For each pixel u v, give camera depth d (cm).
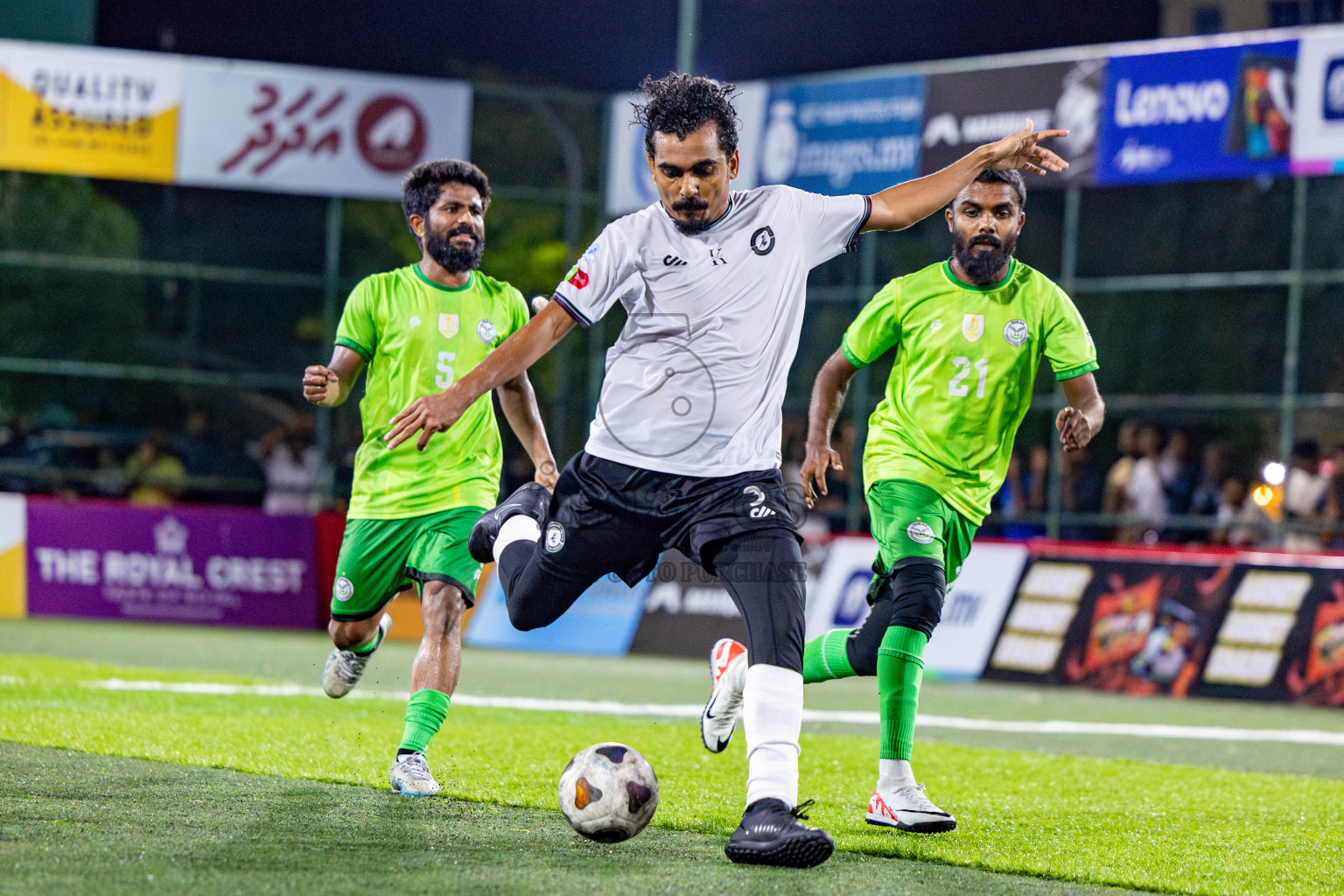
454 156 5012
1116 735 2689
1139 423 6019
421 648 1667
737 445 1287
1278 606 3547
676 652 4166
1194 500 4684
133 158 4900
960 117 4403
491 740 2136
